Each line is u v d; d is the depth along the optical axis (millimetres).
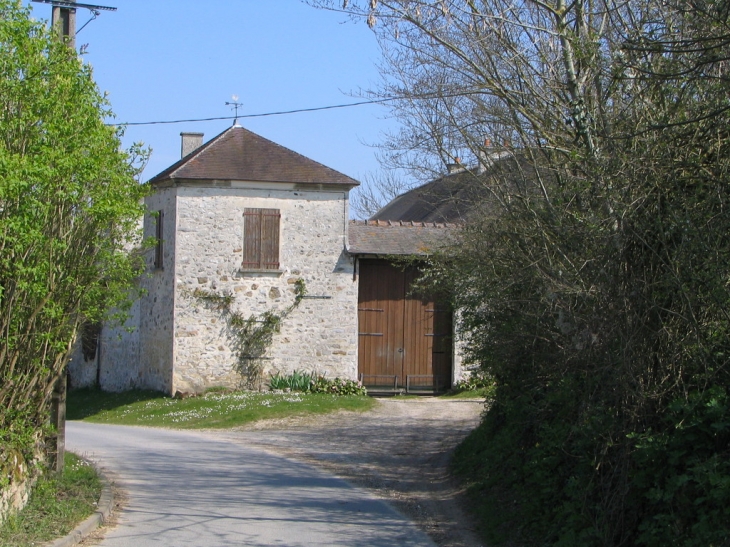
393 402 21078
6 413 7645
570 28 9727
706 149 6742
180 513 9250
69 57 8305
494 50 10234
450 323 22875
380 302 22656
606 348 6848
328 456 13914
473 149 11305
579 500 6988
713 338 6223
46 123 7539
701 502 5793
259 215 22062
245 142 22953
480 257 10328
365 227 23281
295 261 22156
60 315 8203
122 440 15930
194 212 21875
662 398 6520
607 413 6801
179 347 21734
